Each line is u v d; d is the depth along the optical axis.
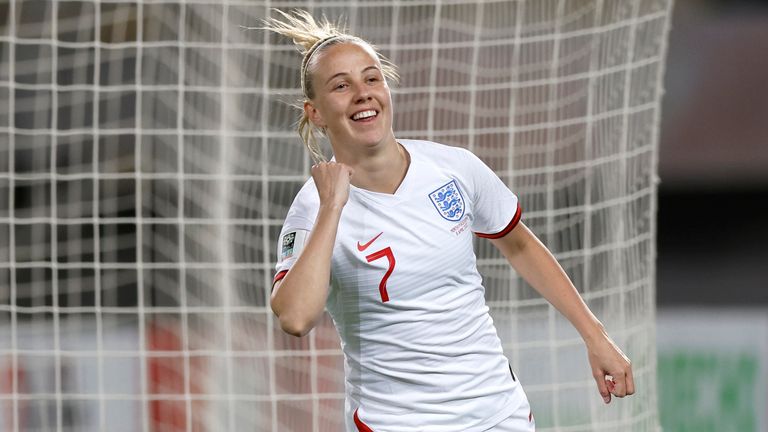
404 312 9.02
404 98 18.12
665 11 15.66
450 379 9.09
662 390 20.89
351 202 9.09
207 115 18.91
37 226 25.19
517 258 10.17
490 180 9.75
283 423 18.08
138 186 16.47
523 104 17.64
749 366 20.70
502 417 9.28
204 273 19.03
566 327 16.81
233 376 18.16
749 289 31.23
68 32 23.67
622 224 16.05
